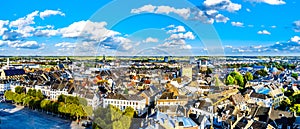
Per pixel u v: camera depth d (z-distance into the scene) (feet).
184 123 82.64
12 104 289.12
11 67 561.02
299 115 186.29
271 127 150.30
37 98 269.23
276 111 172.65
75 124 205.67
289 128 161.89
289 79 382.83
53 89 291.38
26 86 332.80
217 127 140.67
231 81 262.47
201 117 91.45
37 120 224.94
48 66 586.45
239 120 156.04
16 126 212.43
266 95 242.58
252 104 208.44
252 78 369.71
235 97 190.90
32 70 518.37
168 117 76.54
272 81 346.54
